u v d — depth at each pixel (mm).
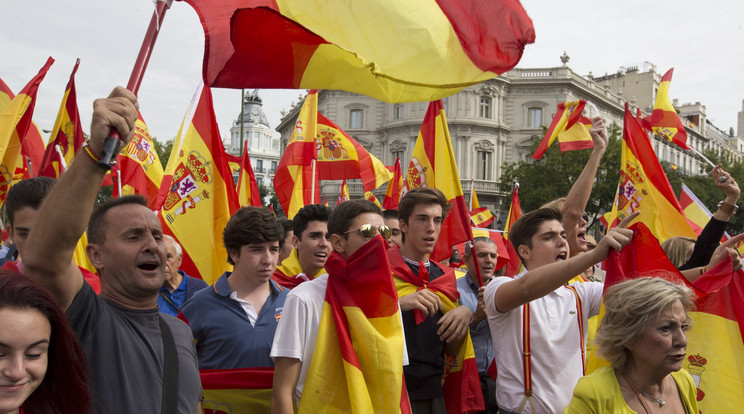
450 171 4848
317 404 2879
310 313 3033
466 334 4012
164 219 5281
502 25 3006
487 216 11375
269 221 3742
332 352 2971
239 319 3658
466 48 2955
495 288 3420
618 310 2623
